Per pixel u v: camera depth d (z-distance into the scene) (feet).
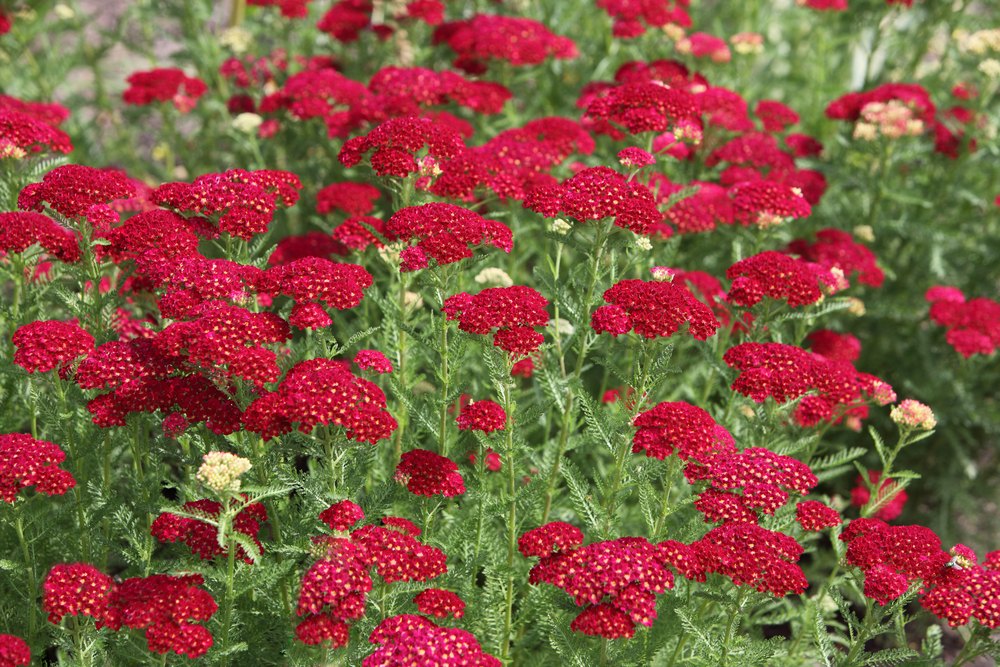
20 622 4.93
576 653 4.75
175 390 4.76
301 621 4.60
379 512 4.81
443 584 4.83
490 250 5.48
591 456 5.59
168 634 4.57
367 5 6.82
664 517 4.92
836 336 5.64
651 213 4.95
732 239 5.77
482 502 4.96
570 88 6.93
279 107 6.18
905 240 6.39
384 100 5.88
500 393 4.89
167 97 6.36
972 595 4.70
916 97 6.11
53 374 4.85
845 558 4.84
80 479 4.88
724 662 4.74
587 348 5.04
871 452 6.20
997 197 6.24
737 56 6.86
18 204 5.02
